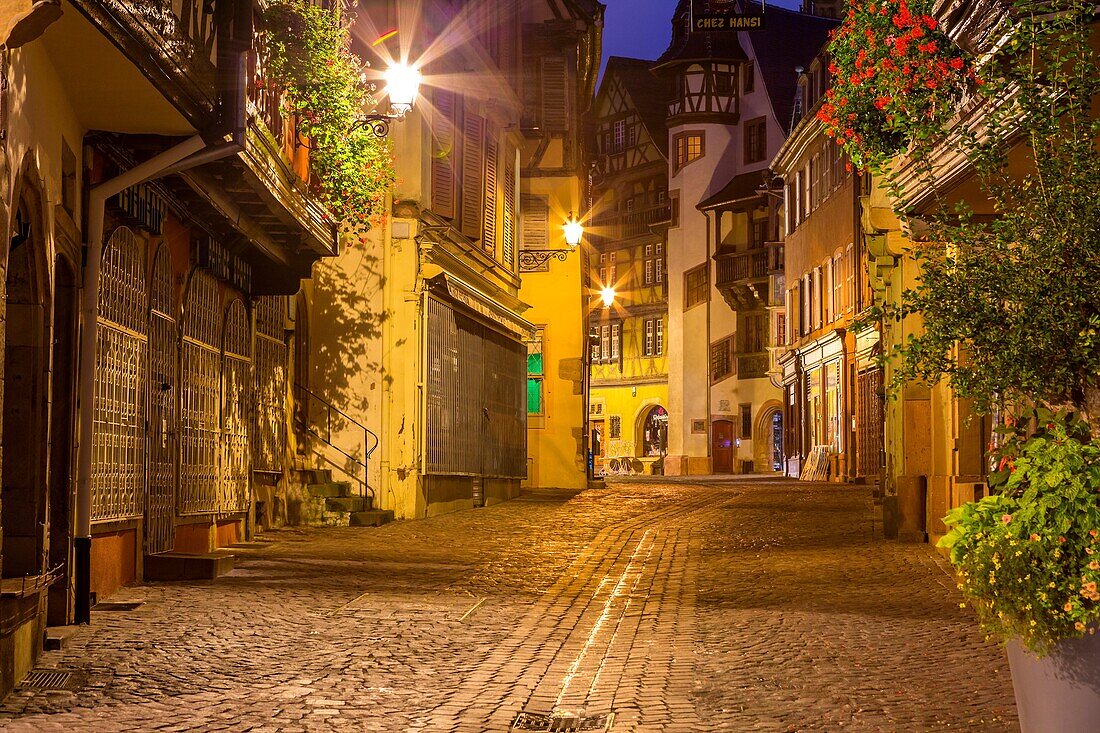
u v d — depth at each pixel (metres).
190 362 15.66
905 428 18.38
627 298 71.81
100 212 11.27
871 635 10.16
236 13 11.77
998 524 5.81
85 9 8.28
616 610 12.38
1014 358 8.20
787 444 53.03
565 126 36.19
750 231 61.31
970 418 9.62
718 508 27.31
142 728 7.29
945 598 12.31
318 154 16.80
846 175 40.56
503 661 9.61
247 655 9.55
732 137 63.41
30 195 8.85
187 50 10.48
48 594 10.51
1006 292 8.38
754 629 10.73
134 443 13.32
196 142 11.45
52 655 9.31
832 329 42.06
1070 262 8.21
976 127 10.65
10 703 7.84
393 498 23.00
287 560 15.86
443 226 24.02
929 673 8.54
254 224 16.52
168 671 8.87
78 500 10.99
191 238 15.55
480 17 28.09
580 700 8.23
